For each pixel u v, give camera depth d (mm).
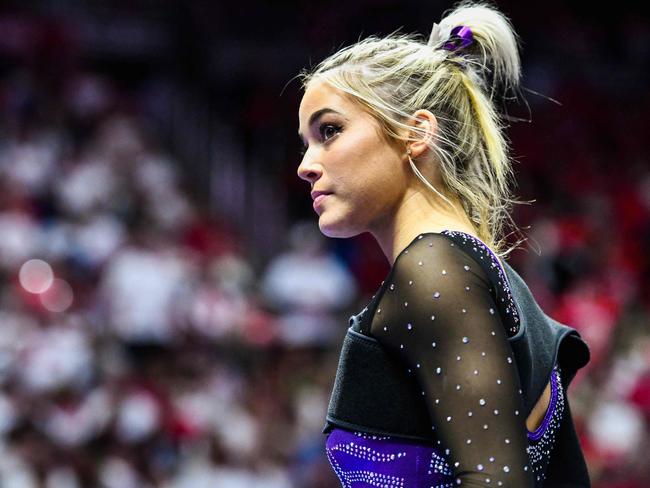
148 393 12852
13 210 15109
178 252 15945
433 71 3143
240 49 22016
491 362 2750
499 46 3324
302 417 13531
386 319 2877
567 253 18078
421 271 2836
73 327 13484
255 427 12836
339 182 3059
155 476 11398
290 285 16266
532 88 23703
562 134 23000
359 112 3068
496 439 2701
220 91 21734
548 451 3139
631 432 12406
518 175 21359
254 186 20250
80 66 19797
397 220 3096
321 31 22297
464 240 2910
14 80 18344
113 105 19031
